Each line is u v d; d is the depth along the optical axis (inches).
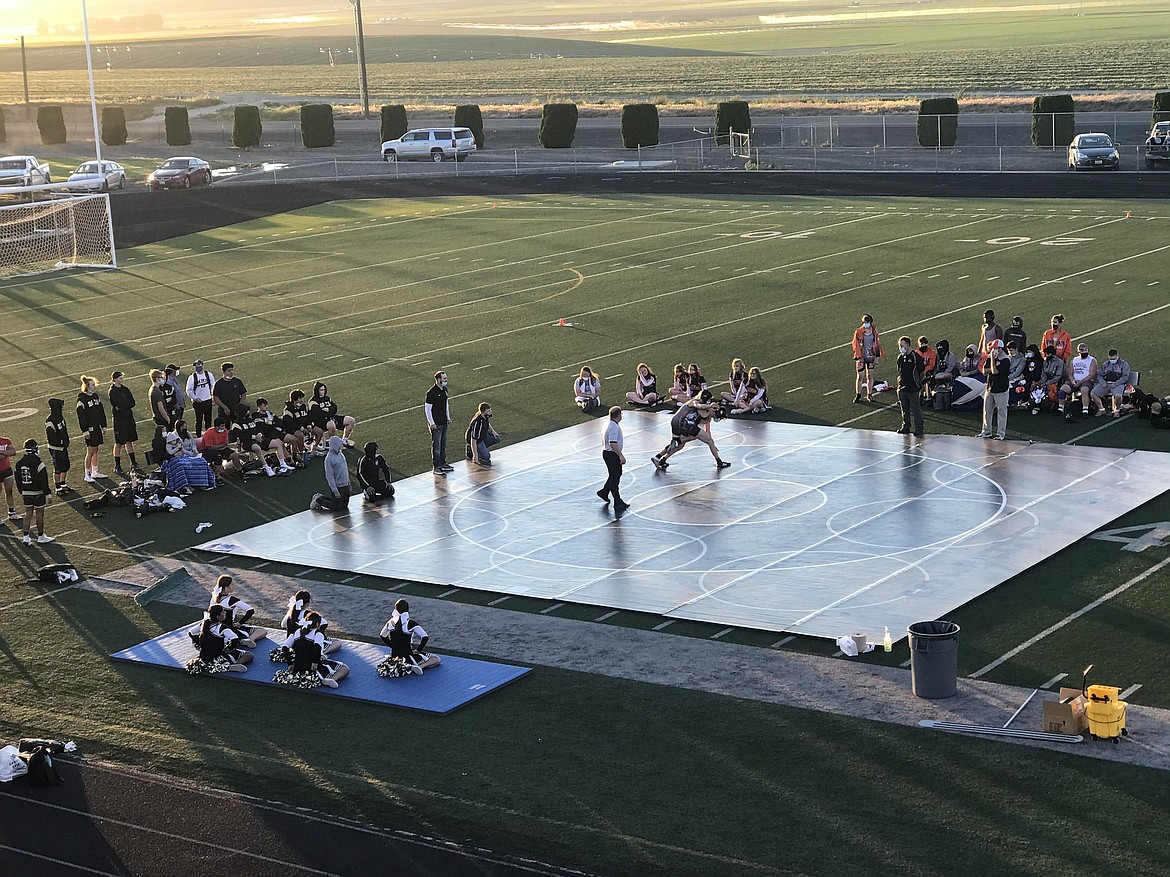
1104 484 933.2
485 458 1082.7
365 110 3924.7
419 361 1423.5
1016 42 6776.6
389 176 2979.8
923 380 1154.7
